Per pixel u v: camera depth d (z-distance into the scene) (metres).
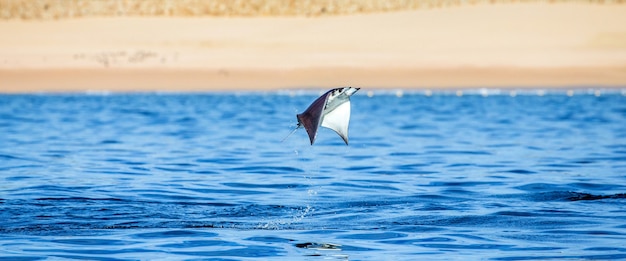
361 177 57.41
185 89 149.25
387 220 42.81
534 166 62.78
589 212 44.59
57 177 56.81
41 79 155.38
